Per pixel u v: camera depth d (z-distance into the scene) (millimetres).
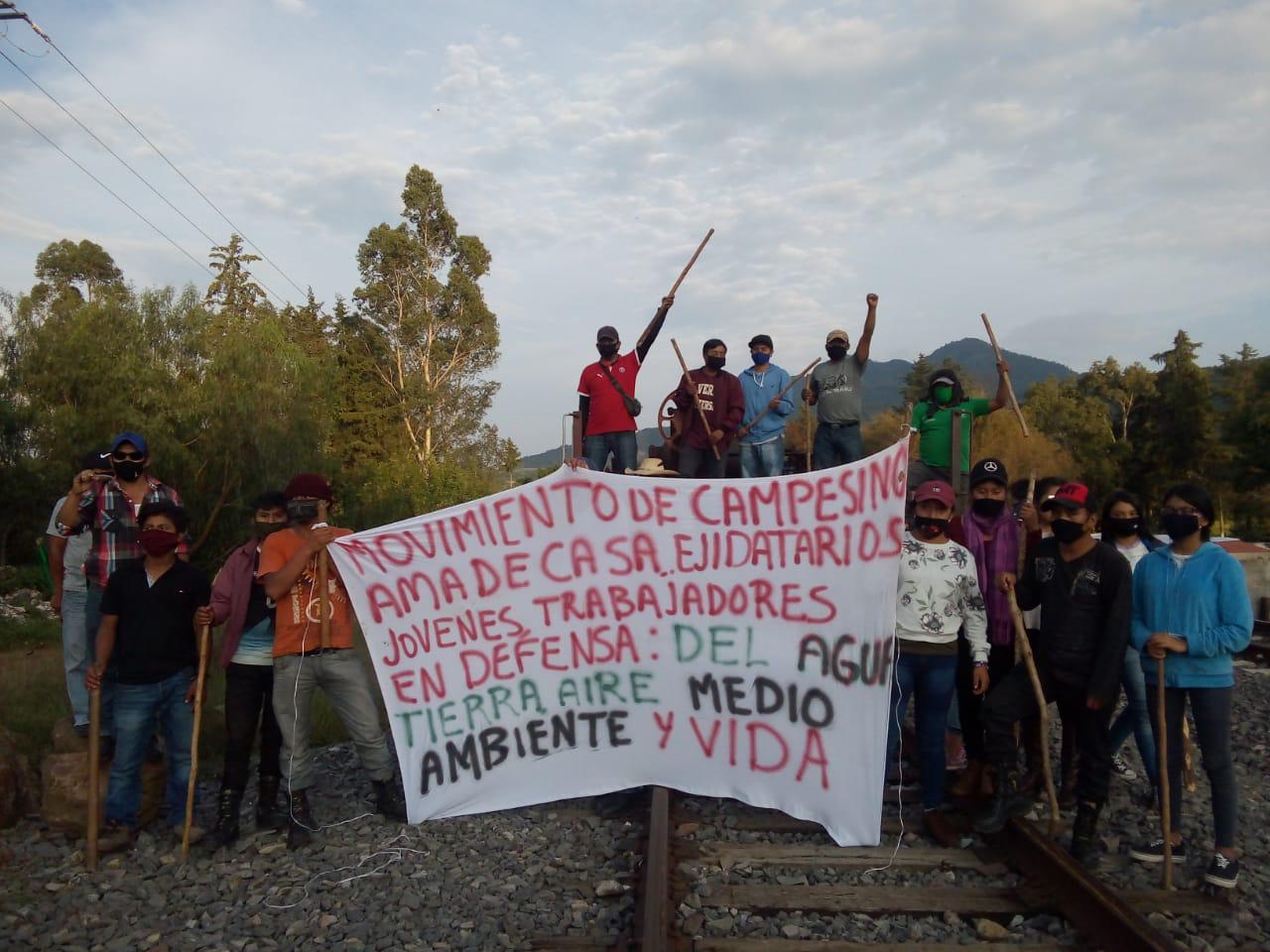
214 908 4832
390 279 47906
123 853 5680
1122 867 5250
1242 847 5539
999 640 6152
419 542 6180
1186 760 6254
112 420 21422
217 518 21172
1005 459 42438
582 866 5211
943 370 8547
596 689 6195
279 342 22875
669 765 6086
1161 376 58062
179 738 5949
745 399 10008
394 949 4281
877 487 5910
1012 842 5324
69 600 7000
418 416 47719
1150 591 5219
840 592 5918
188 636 5922
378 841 5711
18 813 6312
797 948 4207
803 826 5840
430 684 6180
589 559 6266
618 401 9406
